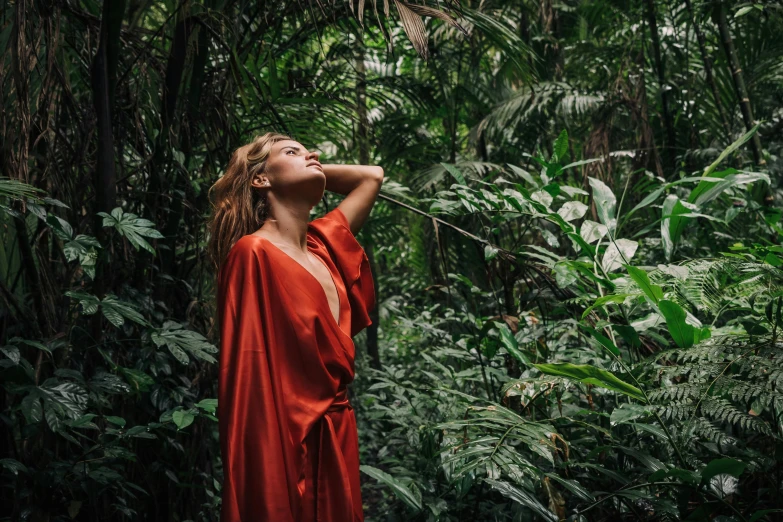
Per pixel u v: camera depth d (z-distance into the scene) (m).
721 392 1.73
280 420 1.43
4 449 1.92
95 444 2.13
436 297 5.07
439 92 5.10
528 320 2.47
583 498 1.81
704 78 4.58
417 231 5.74
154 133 2.63
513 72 4.79
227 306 1.49
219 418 1.44
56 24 2.04
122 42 2.48
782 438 1.67
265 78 3.25
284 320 1.51
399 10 2.05
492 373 2.39
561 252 3.61
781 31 3.95
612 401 2.32
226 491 1.36
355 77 4.17
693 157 4.00
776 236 2.88
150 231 1.94
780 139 4.12
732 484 1.85
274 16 2.63
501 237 4.50
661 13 4.98
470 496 2.51
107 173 2.11
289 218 1.65
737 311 2.66
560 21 5.30
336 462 1.51
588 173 3.99
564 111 4.45
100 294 2.08
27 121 1.91
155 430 2.27
